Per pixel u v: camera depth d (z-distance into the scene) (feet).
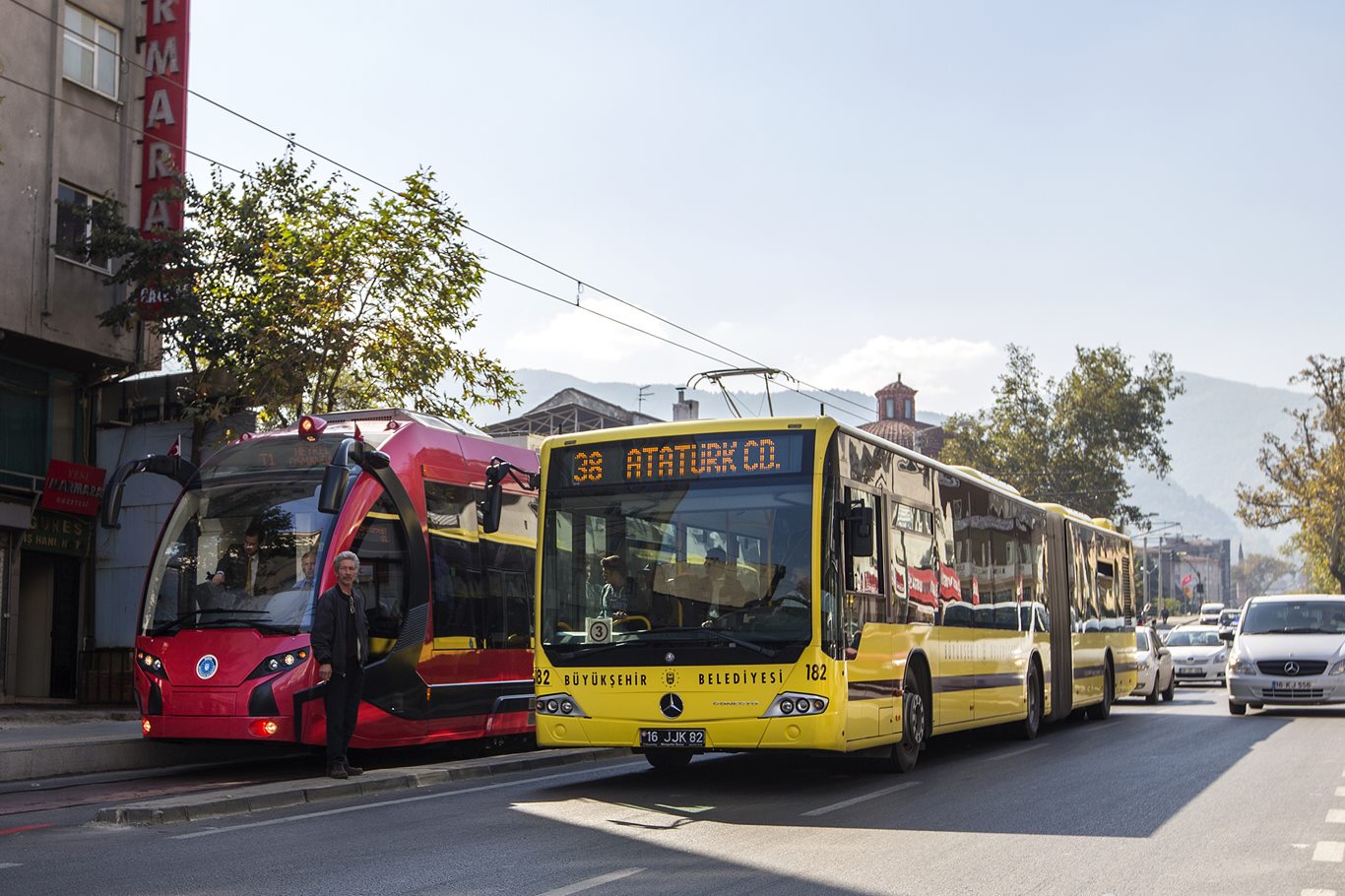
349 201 78.64
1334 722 72.59
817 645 39.32
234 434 80.84
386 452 50.34
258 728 45.29
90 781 45.11
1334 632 79.87
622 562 41.63
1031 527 66.64
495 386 80.18
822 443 40.70
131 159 85.56
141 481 85.76
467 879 26.35
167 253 78.07
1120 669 84.53
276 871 27.27
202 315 76.95
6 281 76.23
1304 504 234.99
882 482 45.27
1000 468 259.60
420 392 78.02
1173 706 96.07
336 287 76.33
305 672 45.85
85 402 86.22
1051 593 69.62
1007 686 59.77
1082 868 27.76
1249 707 86.94
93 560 86.07
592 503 42.47
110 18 85.30
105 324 79.36
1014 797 39.91
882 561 44.70
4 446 79.92
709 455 41.52
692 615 40.45
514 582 56.59
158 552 48.80
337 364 77.51
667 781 44.88
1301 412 239.09
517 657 56.03
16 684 83.15
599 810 36.91
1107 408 256.11
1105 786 42.65
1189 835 32.30
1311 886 25.94
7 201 76.59
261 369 76.43
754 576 40.19
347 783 40.83
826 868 27.63
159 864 28.14
